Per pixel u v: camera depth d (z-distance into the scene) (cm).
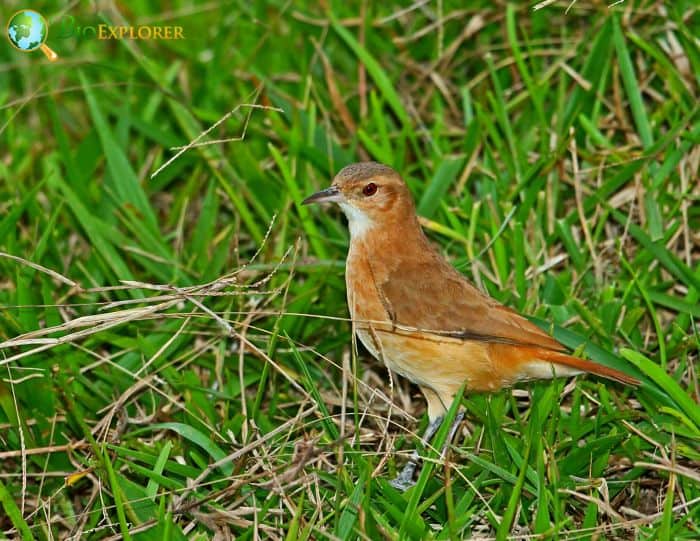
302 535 796
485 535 864
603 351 969
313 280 1112
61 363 1017
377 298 988
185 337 1062
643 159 1125
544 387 1005
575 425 925
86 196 1238
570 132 1134
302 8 1432
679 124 1119
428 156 1294
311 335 1110
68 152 1227
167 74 1368
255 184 1220
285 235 1162
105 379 1032
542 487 815
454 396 972
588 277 1115
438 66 1353
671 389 883
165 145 1291
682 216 1118
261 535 861
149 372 1029
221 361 1038
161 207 1339
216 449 905
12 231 1119
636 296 1065
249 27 1446
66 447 900
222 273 1164
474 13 1370
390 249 1005
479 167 1211
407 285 980
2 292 1127
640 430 934
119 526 883
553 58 1359
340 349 1098
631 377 904
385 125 1274
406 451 895
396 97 1238
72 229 1242
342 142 1325
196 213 1311
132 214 1175
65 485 886
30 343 862
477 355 945
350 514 813
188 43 1490
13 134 1327
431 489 894
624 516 880
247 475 845
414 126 1349
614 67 1252
